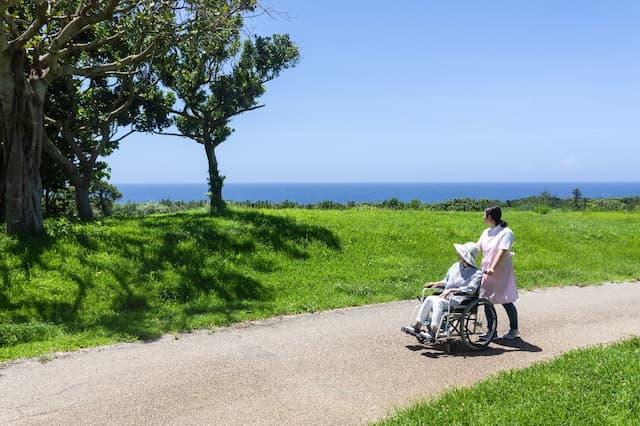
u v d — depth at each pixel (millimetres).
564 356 7242
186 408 5793
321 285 12750
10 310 9844
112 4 13984
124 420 5496
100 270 11852
